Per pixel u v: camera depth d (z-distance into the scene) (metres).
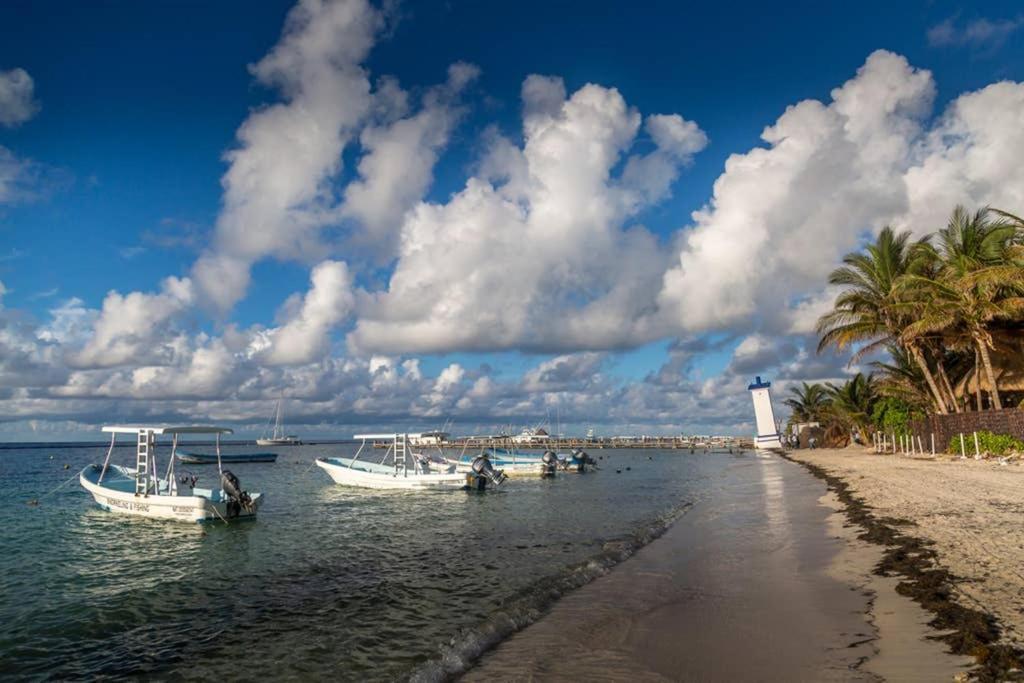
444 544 17.89
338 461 39.41
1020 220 28.50
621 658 7.57
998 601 8.22
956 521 14.44
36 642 9.86
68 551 17.80
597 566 13.12
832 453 65.12
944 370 39.97
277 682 7.93
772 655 7.21
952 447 34.59
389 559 15.80
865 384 66.88
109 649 9.47
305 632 9.91
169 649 9.38
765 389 91.62
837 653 7.04
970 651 6.58
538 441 130.12
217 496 24.47
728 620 8.72
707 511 22.56
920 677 6.10
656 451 117.25
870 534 14.04
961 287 30.56
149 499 22.86
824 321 40.34
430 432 58.09
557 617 9.52
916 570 10.28
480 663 7.71
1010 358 36.50
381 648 9.02
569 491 35.38
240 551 17.44
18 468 65.50
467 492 33.88
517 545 17.42
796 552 13.11
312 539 19.25
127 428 23.47
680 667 7.11
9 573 15.01
